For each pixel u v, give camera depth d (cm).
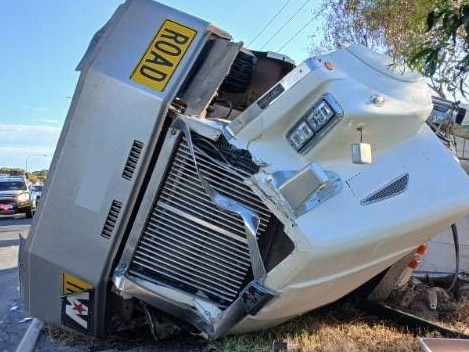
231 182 391
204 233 401
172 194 400
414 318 523
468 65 329
